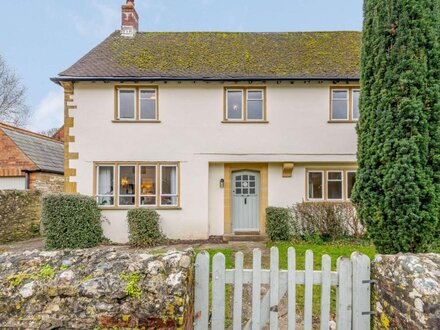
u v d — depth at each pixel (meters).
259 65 10.50
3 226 9.89
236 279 2.99
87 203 9.00
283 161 10.07
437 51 4.27
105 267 2.61
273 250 2.99
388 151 4.30
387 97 4.39
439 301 2.16
